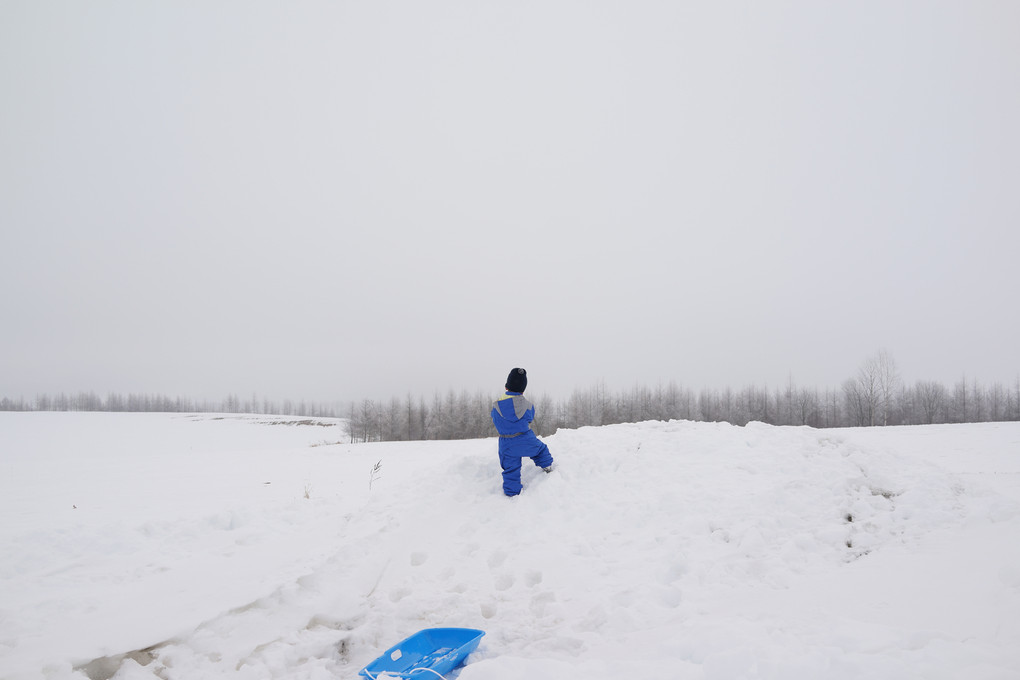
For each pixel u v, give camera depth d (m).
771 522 5.14
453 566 5.50
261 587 4.82
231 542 6.29
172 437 51.59
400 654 4.16
